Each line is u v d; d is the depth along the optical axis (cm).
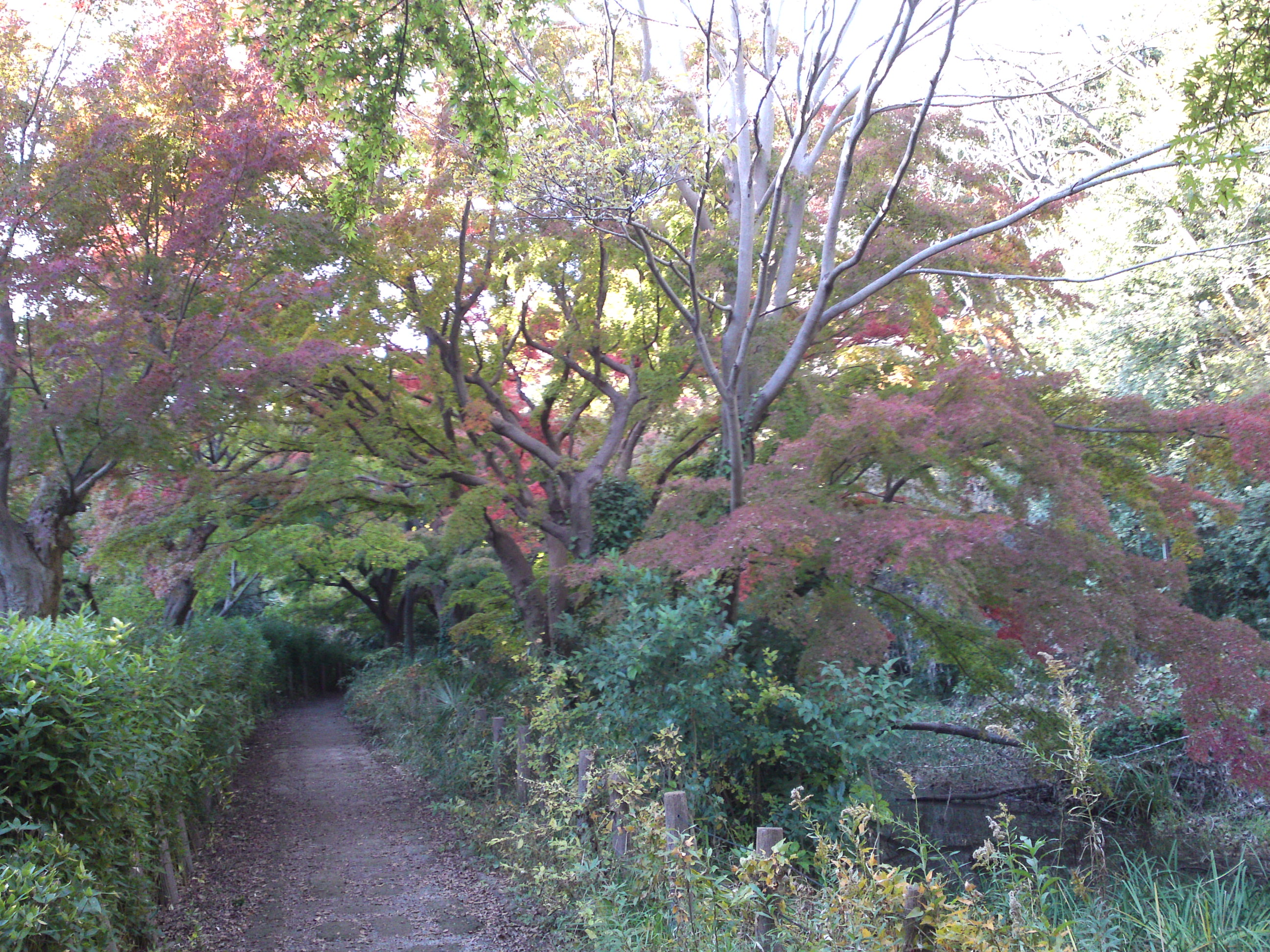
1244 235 1527
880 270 1138
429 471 1138
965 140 1280
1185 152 706
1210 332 1573
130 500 1291
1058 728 902
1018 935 363
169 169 980
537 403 1548
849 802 763
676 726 777
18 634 477
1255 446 849
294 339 1125
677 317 1277
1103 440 963
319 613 3014
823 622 841
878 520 805
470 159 1030
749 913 457
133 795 544
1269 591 1373
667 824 587
